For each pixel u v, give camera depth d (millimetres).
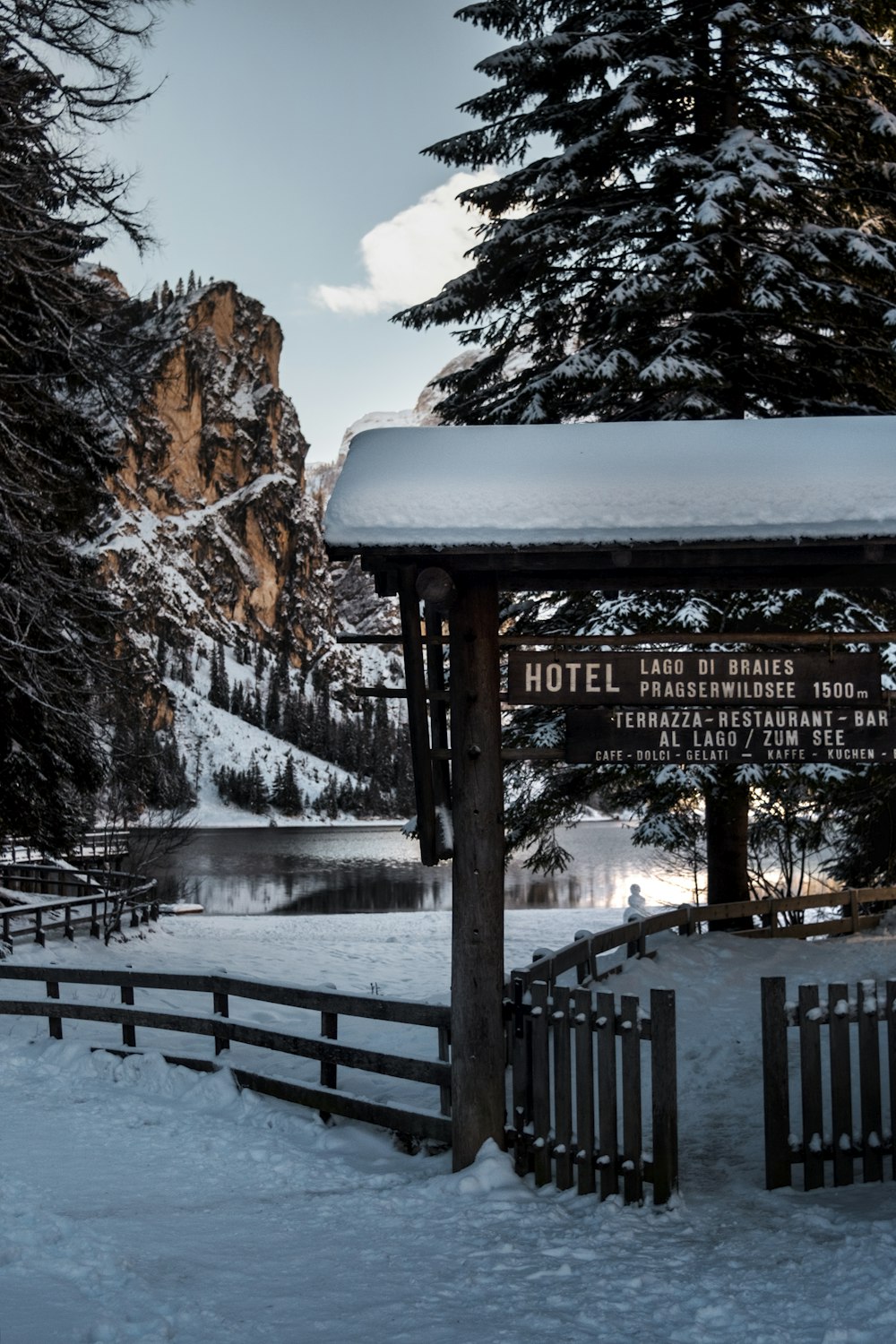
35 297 15297
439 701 7348
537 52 14109
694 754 6801
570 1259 5367
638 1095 6191
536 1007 6754
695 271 12406
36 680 15070
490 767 7004
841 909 15383
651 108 13797
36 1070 9688
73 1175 6801
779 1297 4734
